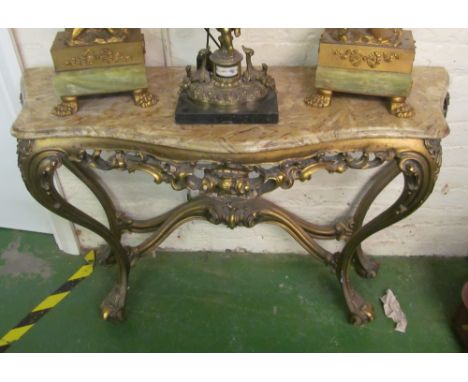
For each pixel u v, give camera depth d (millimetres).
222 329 1436
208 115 978
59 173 1467
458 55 1185
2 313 1489
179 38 1194
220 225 1589
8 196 1646
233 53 988
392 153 995
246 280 1575
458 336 1399
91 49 958
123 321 1453
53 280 1587
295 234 1428
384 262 1624
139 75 1004
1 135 1457
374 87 983
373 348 1382
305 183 1446
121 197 1521
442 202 1483
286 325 1442
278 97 1065
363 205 1403
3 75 1264
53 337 1420
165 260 1647
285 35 1181
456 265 1609
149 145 996
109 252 1581
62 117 1012
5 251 1688
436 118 982
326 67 982
